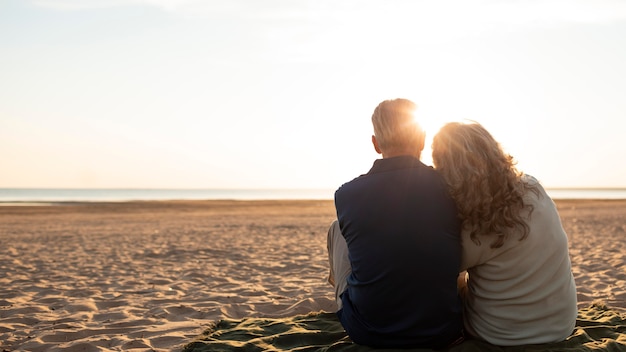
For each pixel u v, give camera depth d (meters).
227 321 3.64
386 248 2.50
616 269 6.72
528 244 2.49
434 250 2.46
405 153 2.68
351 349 2.66
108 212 25.83
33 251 9.66
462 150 2.45
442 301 2.51
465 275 2.92
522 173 2.54
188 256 8.80
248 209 30.09
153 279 6.52
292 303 4.86
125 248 10.08
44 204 36.47
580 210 26.88
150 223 17.73
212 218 20.72
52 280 6.54
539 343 2.65
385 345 2.60
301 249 9.76
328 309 4.61
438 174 2.55
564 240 2.57
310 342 3.07
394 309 2.53
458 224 2.50
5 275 6.94
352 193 2.62
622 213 23.39
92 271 7.25
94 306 4.92
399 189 2.53
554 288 2.58
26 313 4.67
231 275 6.78
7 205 34.22
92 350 3.48
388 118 2.66
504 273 2.54
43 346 3.59
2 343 3.67
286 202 44.00
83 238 12.21
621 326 3.17
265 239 11.86
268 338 3.09
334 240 3.08
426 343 2.57
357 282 2.61
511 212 2.42
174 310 4.62
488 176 2.42
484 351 2.61
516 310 2.58
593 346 2.72
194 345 3.08
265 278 6.49
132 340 3.61
